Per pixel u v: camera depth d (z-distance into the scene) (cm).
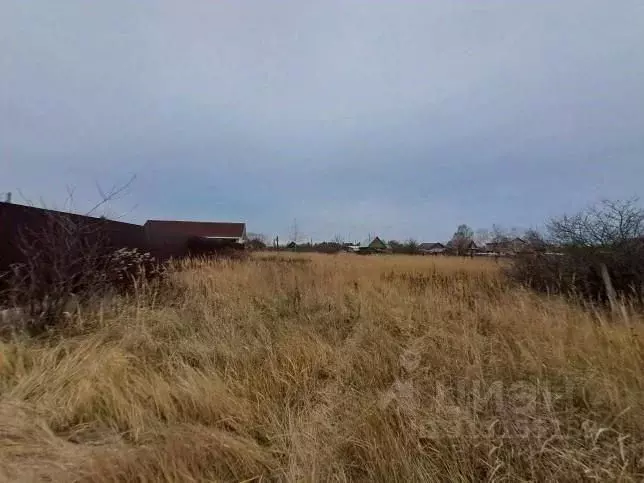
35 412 304
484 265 1377
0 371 360
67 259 513
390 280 945
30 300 465
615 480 220
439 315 566
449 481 236
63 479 226
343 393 339
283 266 1180
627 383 329
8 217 496
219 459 247
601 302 672
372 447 252
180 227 5266
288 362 392
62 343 415
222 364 405
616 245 727
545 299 659
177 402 320
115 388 323
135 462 236
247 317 570
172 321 529
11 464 240
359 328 514
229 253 1892
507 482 230
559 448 242
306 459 246
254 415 309
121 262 611
